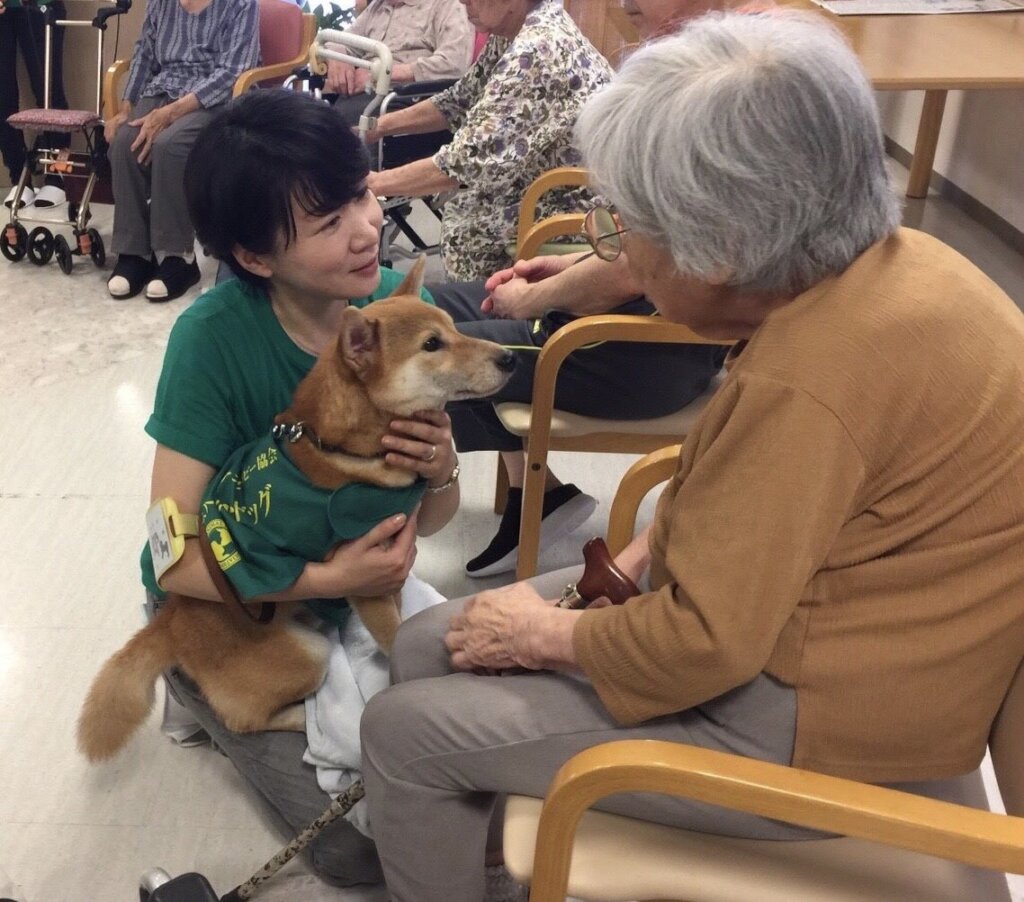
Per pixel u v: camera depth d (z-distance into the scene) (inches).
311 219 50.5
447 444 57.1
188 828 64.3
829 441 34.5
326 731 58.9
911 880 40.3
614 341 68.7
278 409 57.7
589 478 100.7
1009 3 120.6
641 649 38.1
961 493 36.5
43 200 160.4
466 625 47.1
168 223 136.4
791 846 41.9
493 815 55.8
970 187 165.2
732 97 34.6
